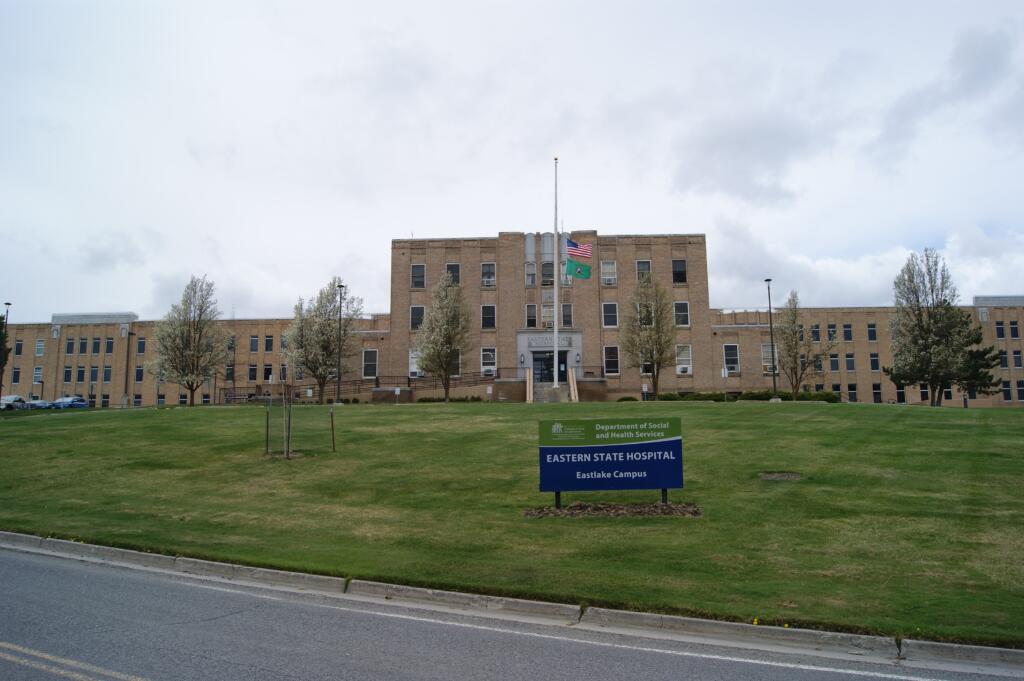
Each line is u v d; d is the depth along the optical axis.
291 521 13.53
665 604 8.17
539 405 32.56
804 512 12.97
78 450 21.56
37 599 8.79
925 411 25.86
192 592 9.30
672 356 42.72
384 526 13.00
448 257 53.00
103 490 16.78
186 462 19.69
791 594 8.62
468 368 51.41
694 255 52.03
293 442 22.08
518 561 10.35
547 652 6.93
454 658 6.68
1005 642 6.95
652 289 43.59
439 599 8.91
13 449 21.89
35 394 67.38
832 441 19.28
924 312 46.84
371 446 21.14
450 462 18.64
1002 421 22.25
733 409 27.95
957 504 13.14
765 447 18.81
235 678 6.01
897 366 47.59
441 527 12.80
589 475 13.84
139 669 6.21
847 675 6.36
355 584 9.45
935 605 8.16
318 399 48.00
